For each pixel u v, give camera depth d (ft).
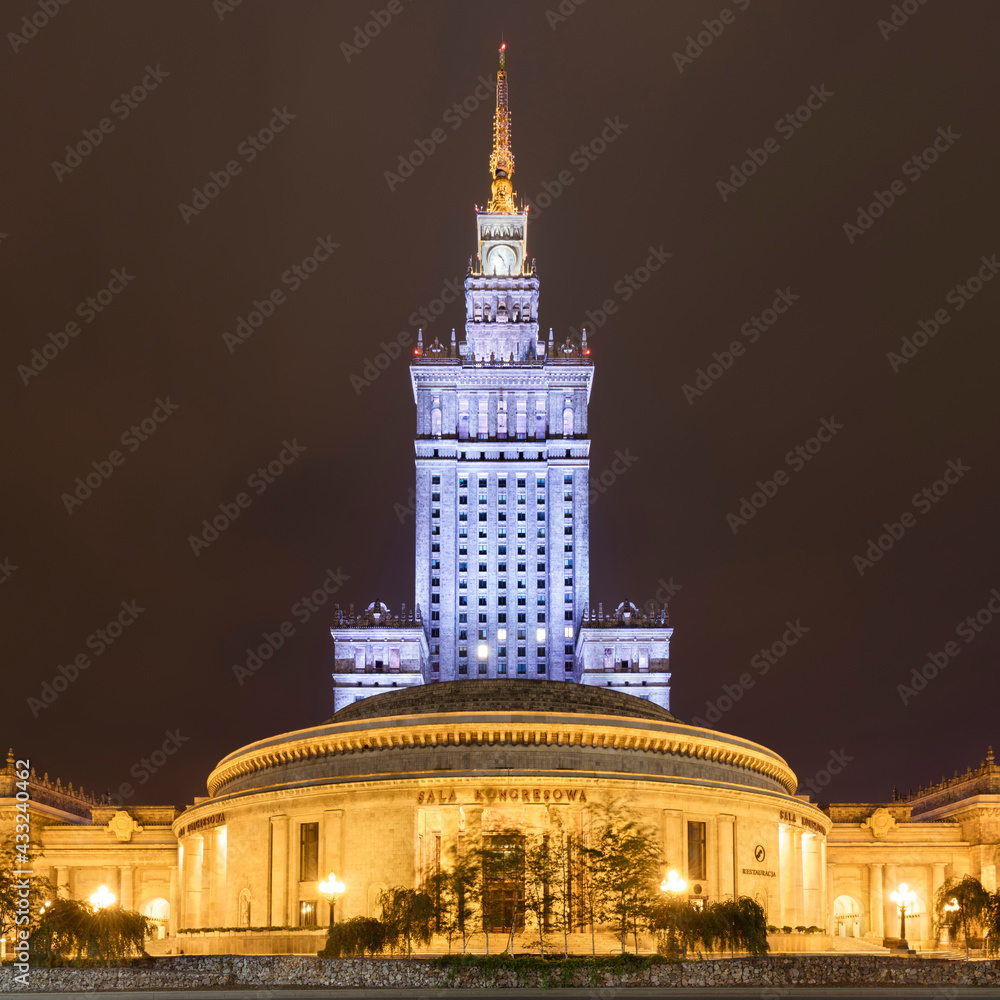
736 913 224.33
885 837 422.41
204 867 335.06
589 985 196.03
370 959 203.62
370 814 279.90
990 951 240.12
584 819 272.31
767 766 331.57
